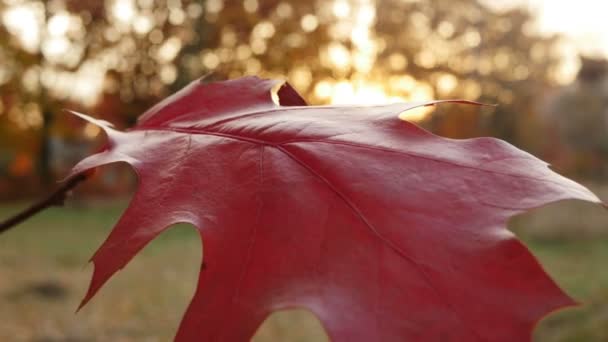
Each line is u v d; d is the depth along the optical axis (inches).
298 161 28.3
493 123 952.3
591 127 591.2
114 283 299.6
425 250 22.4
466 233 22.7
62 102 780.6
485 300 20.3
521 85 981.8
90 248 415.5
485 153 26.1
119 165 879.1
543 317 19.5
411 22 790.5
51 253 390.0
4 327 217.2
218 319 23.0
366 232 23.8
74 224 558.6
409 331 20.3
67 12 711.1
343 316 21.1
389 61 762.2
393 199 24.6
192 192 29.3
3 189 843.4
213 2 695.1
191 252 401.1
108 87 754.8
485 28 952.9
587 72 602.2
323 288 22.5
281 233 25.3
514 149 26.2
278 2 677.3
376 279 22.1
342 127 29.8
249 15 688.4
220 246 25.8
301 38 698.2
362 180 26.0
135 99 755.4
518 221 431.8
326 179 26.8
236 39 707.4
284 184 27.5
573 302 19.5
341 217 24.9
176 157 31.9
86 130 804.0
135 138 35.2
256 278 23.8
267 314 22.5
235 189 28.4
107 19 717.9
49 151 839.7
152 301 263.0
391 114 29.7
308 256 24.0
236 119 34.1
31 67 756.0
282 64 697.6
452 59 884.0
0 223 37.5
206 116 35.6
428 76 827.4
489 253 21.7
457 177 25.2
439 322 20.2
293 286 23.0
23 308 244.2
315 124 30.5
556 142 641.6
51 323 224.4
